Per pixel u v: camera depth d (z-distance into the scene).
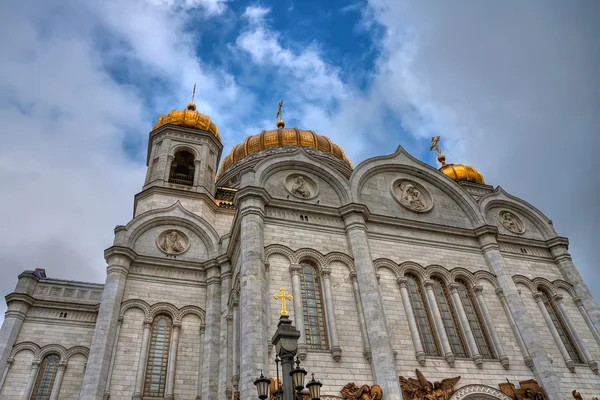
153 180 36.97
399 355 22.17
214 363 27.03
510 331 25.56
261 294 21.61
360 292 23.56
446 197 31.23
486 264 28.42
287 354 13.92
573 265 30.62
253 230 23.73
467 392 21.91
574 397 24.00
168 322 29.08
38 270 35.69
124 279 29.22
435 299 25.30
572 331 27.38
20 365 30.22
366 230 26.47
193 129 41.19
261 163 27.33
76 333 32.25
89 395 24.20
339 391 20.17
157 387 26.45
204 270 31.20
